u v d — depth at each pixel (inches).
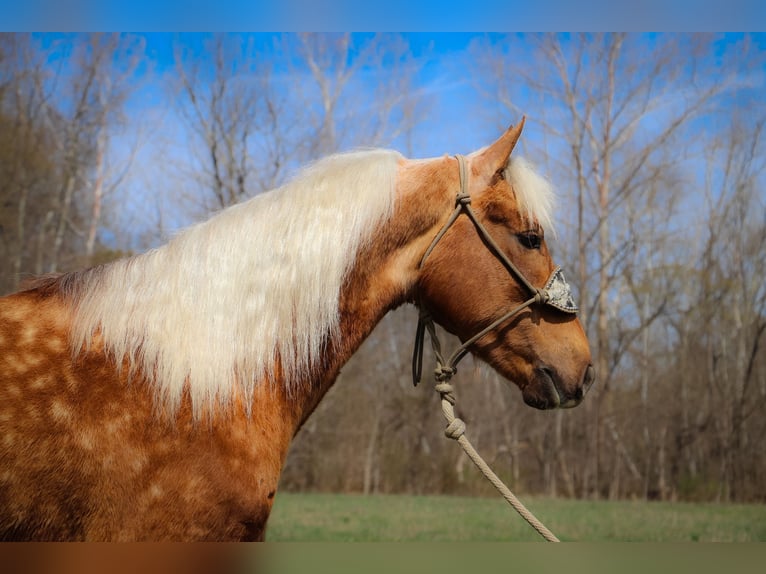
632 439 974.4
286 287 104.8
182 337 98.6
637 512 526.3
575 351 114.4
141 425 93.8
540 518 461.4
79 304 100.0
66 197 894.4
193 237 106.8
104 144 933.8
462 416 973.2
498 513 502.0
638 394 999.0
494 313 113.3
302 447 930.1
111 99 928.3
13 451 88.7
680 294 1061.8
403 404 964.6
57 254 860.0
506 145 116.0
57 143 913.5
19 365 93.4
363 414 958.4
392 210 112.3
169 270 103.6
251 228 106.9
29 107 879.1
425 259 113.5
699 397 978.1
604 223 1032.8
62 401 92.4
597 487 898.7
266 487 97.9
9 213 844.6
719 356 963.3
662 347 1076.5
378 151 118.0
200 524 92.4
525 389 113.8
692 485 864.9
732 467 875.4
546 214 116.0
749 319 1014.4
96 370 95.3
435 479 921.5
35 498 88.7
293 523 405.1
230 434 96.5
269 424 100.7
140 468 92.2
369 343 956.0
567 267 1023.6
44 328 97.3
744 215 1022.4
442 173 115.8
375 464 937.5
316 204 109.1
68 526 90.0
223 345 99.9
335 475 930.7
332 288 106.6
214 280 103.2
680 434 940.0
